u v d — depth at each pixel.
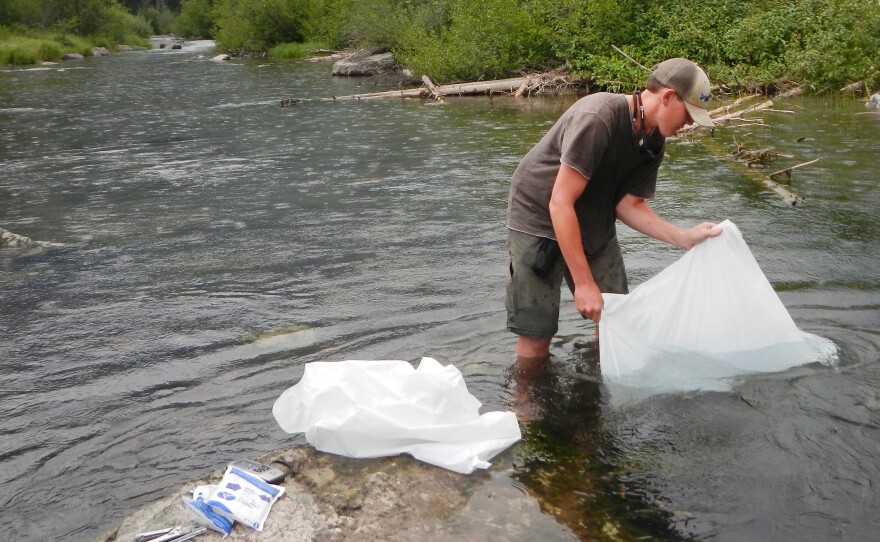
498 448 2.65
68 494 2.59
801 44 14.30
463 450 2.59
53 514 2.48
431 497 2.39
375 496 2.39
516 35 16.73
